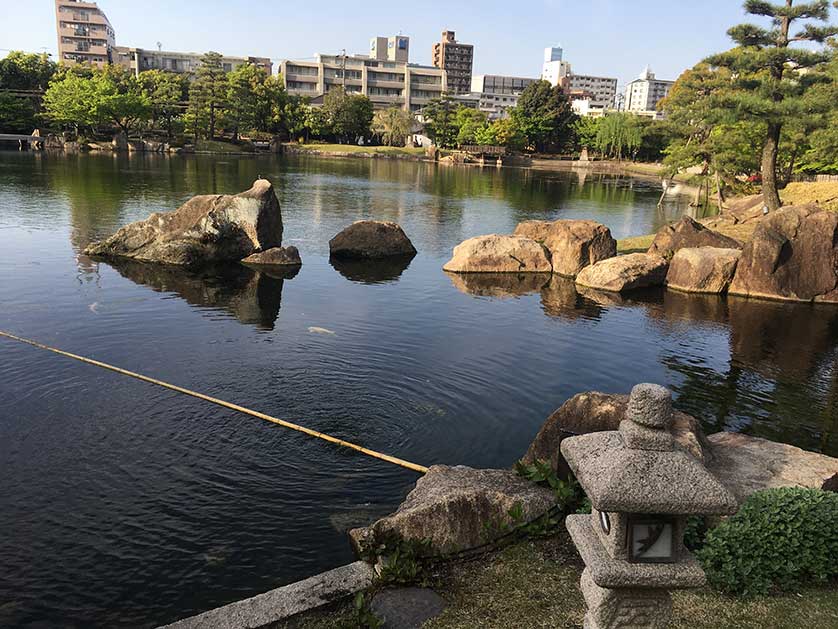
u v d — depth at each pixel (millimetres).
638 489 4105
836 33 34406
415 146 131500
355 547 7852
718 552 6598
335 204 46625
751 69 35812
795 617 6086
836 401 13938
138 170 62000
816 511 6598
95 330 16281
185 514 8641
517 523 7461
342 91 120062
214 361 14344
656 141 116938
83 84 88562
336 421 11594
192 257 25375
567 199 58469
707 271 24141
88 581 7332
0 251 25484
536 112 123562
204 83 97125
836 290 23281
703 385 14617
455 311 20125
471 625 6047
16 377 12938
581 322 19516
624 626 4648
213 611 6301
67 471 9578
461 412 12266
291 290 22078
